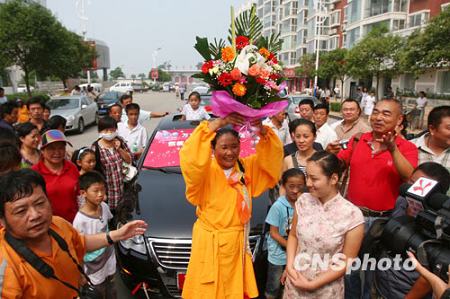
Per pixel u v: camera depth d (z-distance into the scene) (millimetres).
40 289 1556
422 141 3135
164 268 2996
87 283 1930
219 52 2133
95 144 3908
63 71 18109
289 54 54094
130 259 3082
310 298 2260
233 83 1987
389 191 2863
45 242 1666
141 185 3840
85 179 2842
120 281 3643
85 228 2861
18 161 2482
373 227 2170
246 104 2037
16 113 5133
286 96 2143
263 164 2260
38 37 15930
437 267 1624
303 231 2242
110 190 3895
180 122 5184
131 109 5156
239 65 1962
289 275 2303
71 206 3166
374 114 2734
